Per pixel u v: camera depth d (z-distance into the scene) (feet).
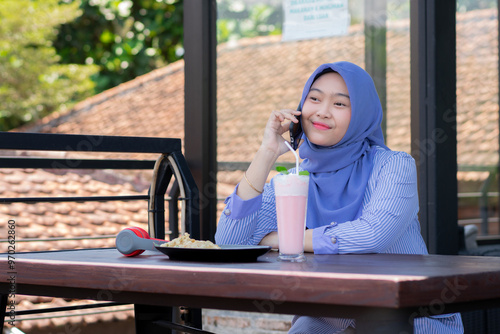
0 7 39.50
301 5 9.68
